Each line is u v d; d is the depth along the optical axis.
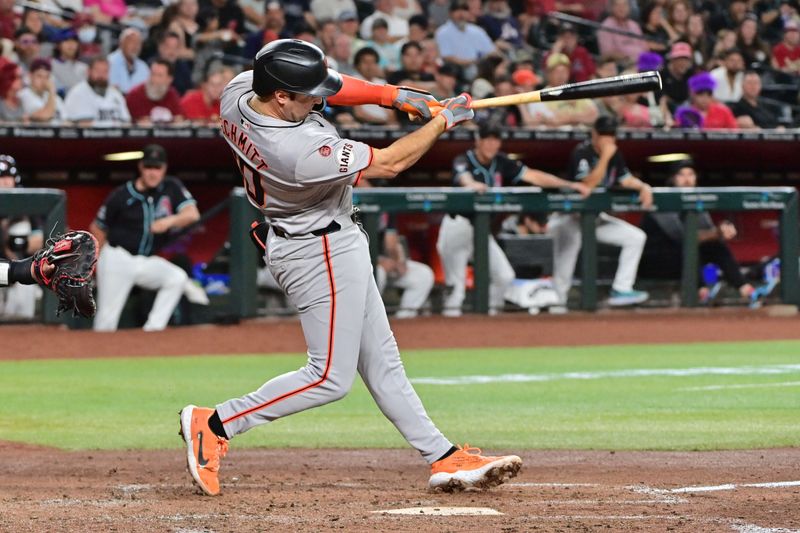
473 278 44.97
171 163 49.91
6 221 39.47
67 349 37.28
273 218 14.40
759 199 47.88
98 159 48.16
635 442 20.00
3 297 41.47
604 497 14.29
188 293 42.72
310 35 50.72
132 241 41.22
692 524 12.20
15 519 12.62
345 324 14.35
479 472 14.64
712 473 16.59
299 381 14.52
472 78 54.25
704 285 47.69
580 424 22.30
